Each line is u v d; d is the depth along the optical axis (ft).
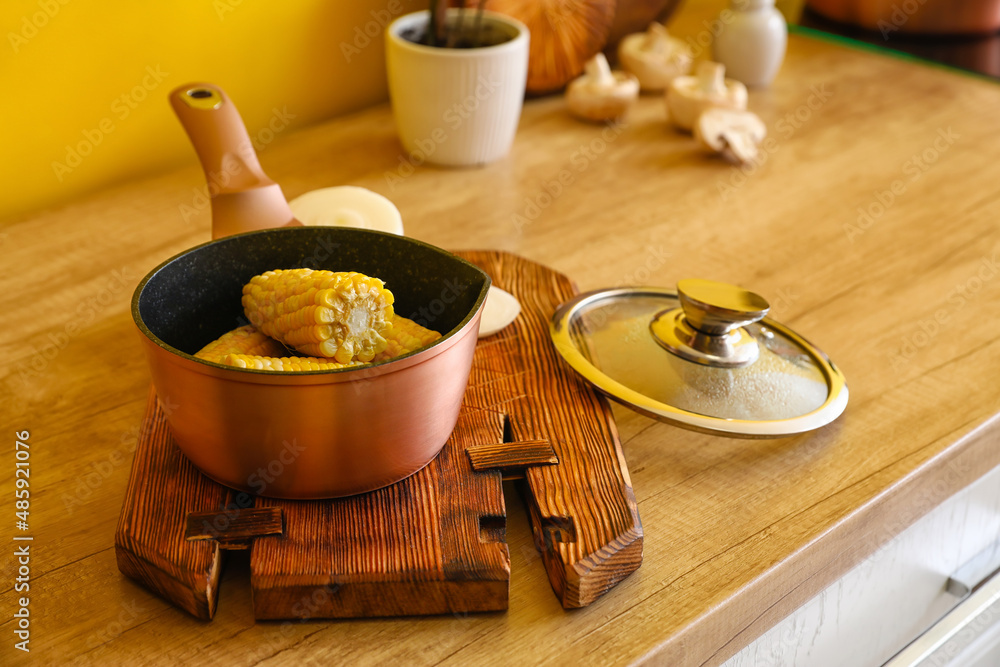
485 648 2.50
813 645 3.05
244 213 3.17
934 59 4.96
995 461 3.18
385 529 2.67
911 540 3.16
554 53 4.44
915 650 3.35
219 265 2.92
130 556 2.58
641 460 2.97
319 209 3.34
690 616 2.63
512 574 2.76
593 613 2.64
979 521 3.38
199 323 2.93
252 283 2.86
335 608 2.55
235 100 4.11
